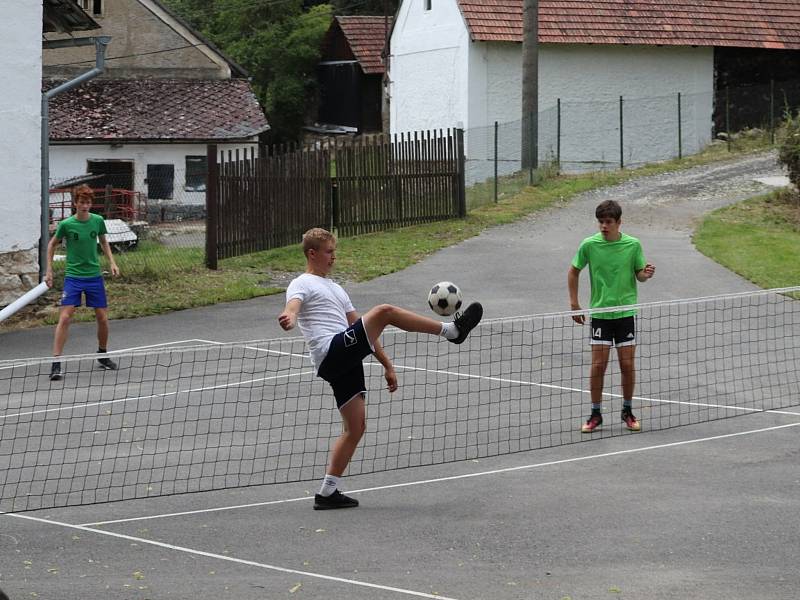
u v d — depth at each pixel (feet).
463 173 83.46
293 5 166.30
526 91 96.53
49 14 67.31
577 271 34.35
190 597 20.67
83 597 20.71
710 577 21.43
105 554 23.38
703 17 120.16
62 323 44.01
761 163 103.50
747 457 30.68
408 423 35.45
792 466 29.66
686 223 78.18
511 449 32.01
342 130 159.33
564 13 116.06
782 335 48.57
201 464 30.94
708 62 120.16
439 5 119.85
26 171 59.98
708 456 30.86
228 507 26.86
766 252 66.39
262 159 72.43
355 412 26.32
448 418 36.01
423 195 81.76
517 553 23.04
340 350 25.85
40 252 61.05
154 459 31.53
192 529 25.11
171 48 134.10
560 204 87.71
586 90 116.67
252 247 72.18
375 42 157.17
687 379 41.34
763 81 122.52
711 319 52.11
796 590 20.70
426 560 22.68
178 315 57.00
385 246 73.10
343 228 78.13
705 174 99.35
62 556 23.26
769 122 120.88
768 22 122.21
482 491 27.81
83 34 131.75
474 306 26.55
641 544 23.48
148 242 88.58
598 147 116.16
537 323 52.42
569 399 38.60
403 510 26.32
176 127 120.57
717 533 24.12
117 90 128.67
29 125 59.93
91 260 44.75
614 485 28.07
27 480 29.48
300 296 26.07
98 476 29.84
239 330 52.95
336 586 21.18
